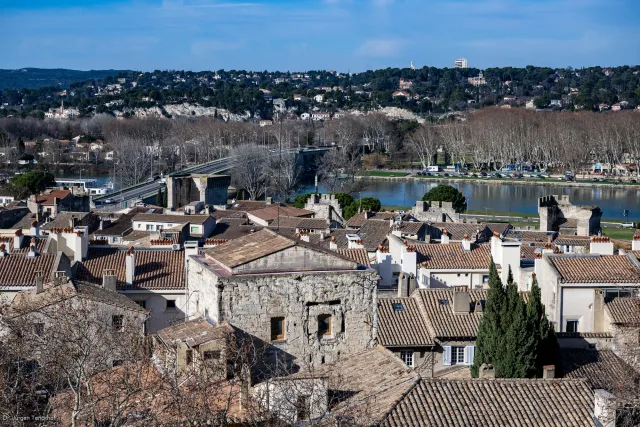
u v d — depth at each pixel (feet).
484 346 268.62
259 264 223.10
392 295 342.23
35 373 215.31
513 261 384.88
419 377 202.69
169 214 639.76
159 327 319.88
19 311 248.32
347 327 225.97
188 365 208.85
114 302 273.13
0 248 341.82
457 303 301.63
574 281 334.03
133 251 328.70
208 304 226.17
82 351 208.03
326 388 194.18
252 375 204.03
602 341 305.73
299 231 483.10
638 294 326.85
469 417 192.65
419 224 533.55
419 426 188.55
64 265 330.13
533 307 270.67
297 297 222.07
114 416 182.29
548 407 198.39
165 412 190.39
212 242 440.45
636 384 252.01
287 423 183.42
